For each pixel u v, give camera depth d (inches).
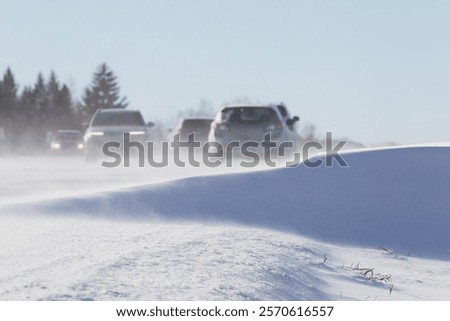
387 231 875.4
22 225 601.6
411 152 1112.8
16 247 470.0
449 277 614.2
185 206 852.6
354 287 511.5
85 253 449.4
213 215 840.9
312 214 893.8
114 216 778.2
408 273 620.1
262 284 425.4
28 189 1126.4
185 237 562.9
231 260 481.7
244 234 644.1
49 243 490.9
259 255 526.0
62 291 341.1
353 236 851.4
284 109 1921.8
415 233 875.4
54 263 409.7
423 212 928.9
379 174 1027.9
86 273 381.1
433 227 893.8
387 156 1096.2
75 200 805.2
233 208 872.3
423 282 579.8
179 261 449.7
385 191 978.7
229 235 616.4
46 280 361.1
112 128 1895.9
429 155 1103.0
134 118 1989.4
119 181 1262.3
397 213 921.5
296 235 817.5
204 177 958.4
